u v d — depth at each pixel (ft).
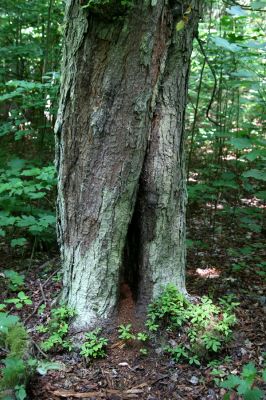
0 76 21.53
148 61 8.61
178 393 8.59
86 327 9.64
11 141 23.88
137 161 9.09
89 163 9.09
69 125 9.07
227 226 17.20
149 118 9.12
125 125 8.82
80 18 8.34
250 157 11.97
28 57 22.09
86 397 8.40
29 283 12.76
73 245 9.73
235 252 14.08
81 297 9.80
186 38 9.19
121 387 8.69
